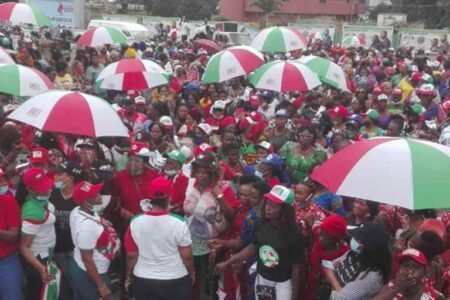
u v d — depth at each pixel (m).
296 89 9.78
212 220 5.83
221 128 8.80
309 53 21.61
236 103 11.31
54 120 6.29
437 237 4.36
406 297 3.79
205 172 5.80
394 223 5.46
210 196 5.84
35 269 5.20
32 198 5.02
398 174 4.13
